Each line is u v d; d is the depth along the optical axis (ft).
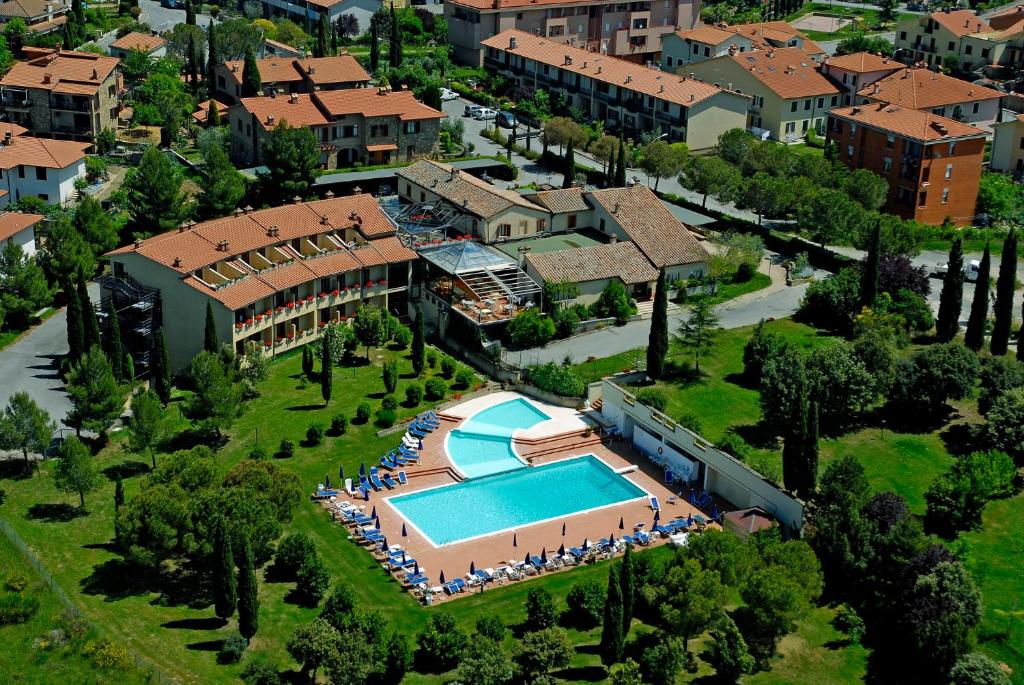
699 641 297.94
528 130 647.56
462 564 326.65
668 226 503.61
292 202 541.34
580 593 300.20
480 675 259.60
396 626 292.81
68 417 363.35
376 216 483.10
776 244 536.83
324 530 336.49
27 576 292.61
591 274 468.34
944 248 545.85
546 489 368.89
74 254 456.45
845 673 288.30
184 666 268.21
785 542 321.52
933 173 575.79
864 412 402.31
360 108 604.08
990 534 340.18
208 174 523.70
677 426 374.43
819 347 431.43
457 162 604.49
